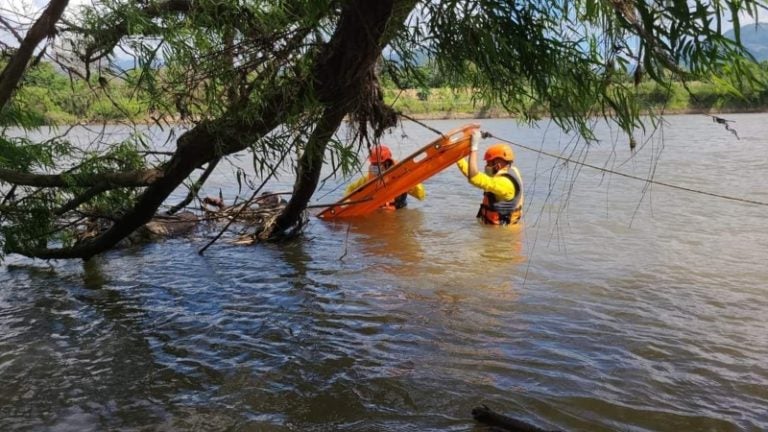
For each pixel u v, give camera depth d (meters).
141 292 5.56
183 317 4.85
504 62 2.52
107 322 4.77
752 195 9.83
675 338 4.16
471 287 5.38
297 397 3.45
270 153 4.12
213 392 3.54
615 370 3.70
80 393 3.54
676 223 7.87
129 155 4.93
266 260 6.64
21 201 5.38
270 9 3.66
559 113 2.56
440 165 8.44
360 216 8.95
